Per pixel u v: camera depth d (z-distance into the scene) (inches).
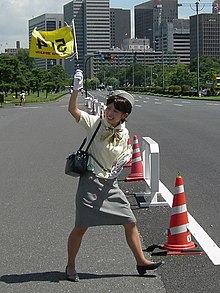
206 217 318.7
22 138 812.6
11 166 535.8
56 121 1189.7
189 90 3198.8
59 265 239.9
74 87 214.2
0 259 249.3
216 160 549.0
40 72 3560.5
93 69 5930.1
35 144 727.7
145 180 378.3
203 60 5103.3
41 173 490.6
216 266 234.5
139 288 210.8
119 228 298.5
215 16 5767.7
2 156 612.1
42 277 225.5
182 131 876.0
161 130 903.7
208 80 4136.3
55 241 276.1
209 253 252.1
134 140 446.6
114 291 208.4
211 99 2395.4
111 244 268.8
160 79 5088.6
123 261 243.1
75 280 220.4
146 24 6889.8
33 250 261.7
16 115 1464.1
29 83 3430.1
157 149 347.9
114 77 5930.1
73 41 257.1
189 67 5029.5
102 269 233.3
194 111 1481.3
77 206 218.1
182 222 255.3
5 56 2785.4
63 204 361.1
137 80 5743.1
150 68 5625.0
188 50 6323.8
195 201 362.0
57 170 505.7
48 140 775.1
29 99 3011.8
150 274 226.1
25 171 503.5
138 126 993.5
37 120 1235.2
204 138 762.8
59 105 2240.4
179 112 1445.6
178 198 256.4
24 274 229.3
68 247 222.1
